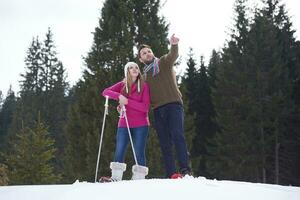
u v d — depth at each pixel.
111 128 17.61
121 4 19.75
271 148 28.45
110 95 6.54
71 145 19.22
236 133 28.47
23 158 23.06
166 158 6.46
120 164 6.10
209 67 36.03
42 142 23.47
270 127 28.38
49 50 52.84
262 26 30.45
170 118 6.39
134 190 4.25
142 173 6.12
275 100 27.98
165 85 6.49
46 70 52.22
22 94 50.97
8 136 46.16
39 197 4.52
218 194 4.09
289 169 28.95
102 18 20.05
